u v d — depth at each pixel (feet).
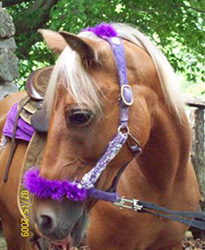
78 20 18.65
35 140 8.23
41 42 22.29
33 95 8.95
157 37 23.36
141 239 7.87
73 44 5.68
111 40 6.37
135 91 6.26
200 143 15.26
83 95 5.70
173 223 7.94
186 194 7.91
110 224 7.72
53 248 7.34
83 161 5.93
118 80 6.05
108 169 6.16
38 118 8.21
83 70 5.78
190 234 15.46
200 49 22.88
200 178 15.19
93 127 5.82
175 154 7.15
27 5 23.31
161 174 7.27
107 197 6.12
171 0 21.58
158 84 6.71
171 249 8.68
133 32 6.86
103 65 6.01
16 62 14.98
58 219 5.87
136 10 21.66
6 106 10.80
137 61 6.42
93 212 7.81
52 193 5.82
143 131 6.23
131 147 6.18
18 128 9.02
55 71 5.92
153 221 7.71
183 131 7.12
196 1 21.84
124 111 6.00
